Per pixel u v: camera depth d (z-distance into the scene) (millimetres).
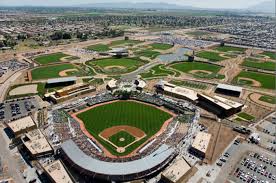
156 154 110688
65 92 178000
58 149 118250
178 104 169500
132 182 98875
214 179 102250
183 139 129250
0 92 188875
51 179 98938
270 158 116500
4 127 139500
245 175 104938
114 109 162625
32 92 189375
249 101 179750
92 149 119562
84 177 102062
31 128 134625
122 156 115250
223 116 155750
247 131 137375
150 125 143375
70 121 145625
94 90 192875
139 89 195000
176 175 100312
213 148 122750
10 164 109188
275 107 170750
